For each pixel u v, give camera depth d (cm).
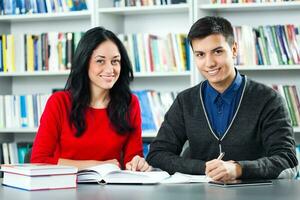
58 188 199
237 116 251
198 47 242
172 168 243
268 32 373
